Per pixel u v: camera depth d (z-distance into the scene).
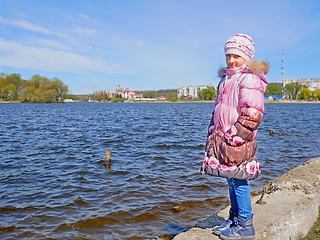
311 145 13.87
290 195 4.27
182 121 29.78
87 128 21.94
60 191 6.99
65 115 40.38
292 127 23.67
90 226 5.09
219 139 2.83
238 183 2.89
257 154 11.47
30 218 5.44
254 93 2.63
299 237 3.58
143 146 13.41
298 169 5.52
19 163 9.91
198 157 10.90
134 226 5.07
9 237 4.71
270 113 50.28
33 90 116.62
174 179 7.91
